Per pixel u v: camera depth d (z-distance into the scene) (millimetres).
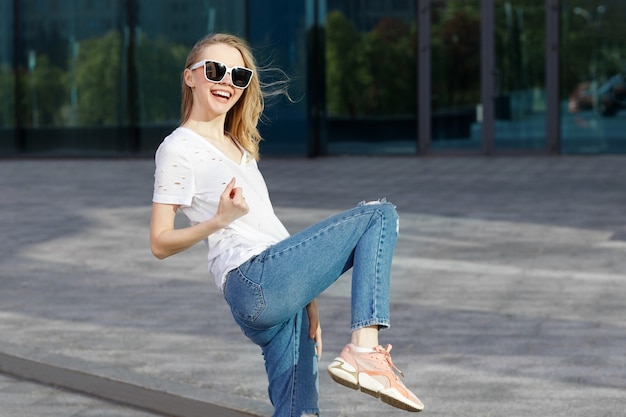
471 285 9234
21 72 24375
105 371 6508
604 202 14758
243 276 3900
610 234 11914
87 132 24172
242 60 4223
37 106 24375
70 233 12742
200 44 4211
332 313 8242
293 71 22641
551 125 22250
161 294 9141
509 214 13758
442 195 15922
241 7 22812
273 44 22594
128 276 10008
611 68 21938
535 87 22266
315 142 23156
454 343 7184
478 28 22438
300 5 22484
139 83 23828
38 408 5965
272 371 4285
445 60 22688
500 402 5797
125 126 23969
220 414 5766
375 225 3908
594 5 21875
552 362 6633
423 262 10422
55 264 10680
